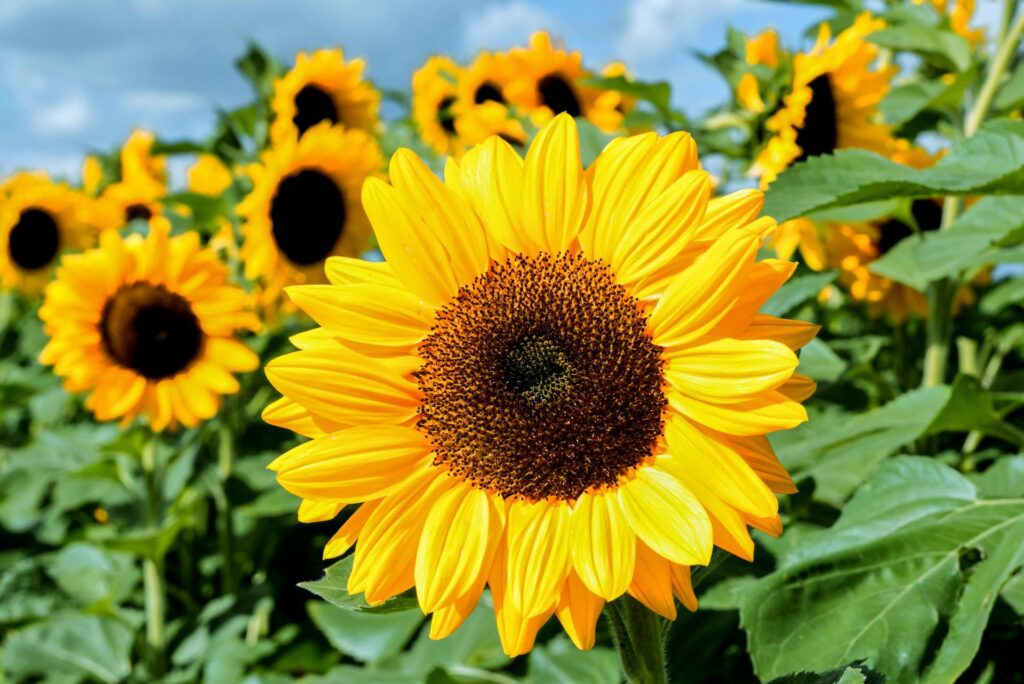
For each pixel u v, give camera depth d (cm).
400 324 62
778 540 88
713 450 56
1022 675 86
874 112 109
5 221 178
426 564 58
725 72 113
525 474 59
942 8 125
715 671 96
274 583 133
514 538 59
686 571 57
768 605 75
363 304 62
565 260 62
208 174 141
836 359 95
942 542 75
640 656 58
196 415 121
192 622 125
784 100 106
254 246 128
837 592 75
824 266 112
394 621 105
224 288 121
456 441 60
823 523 89
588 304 60
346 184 130
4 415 190
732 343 56
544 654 95
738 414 55
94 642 123
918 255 85
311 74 142
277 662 115
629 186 61
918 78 132
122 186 178
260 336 135
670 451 57
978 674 85
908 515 78
